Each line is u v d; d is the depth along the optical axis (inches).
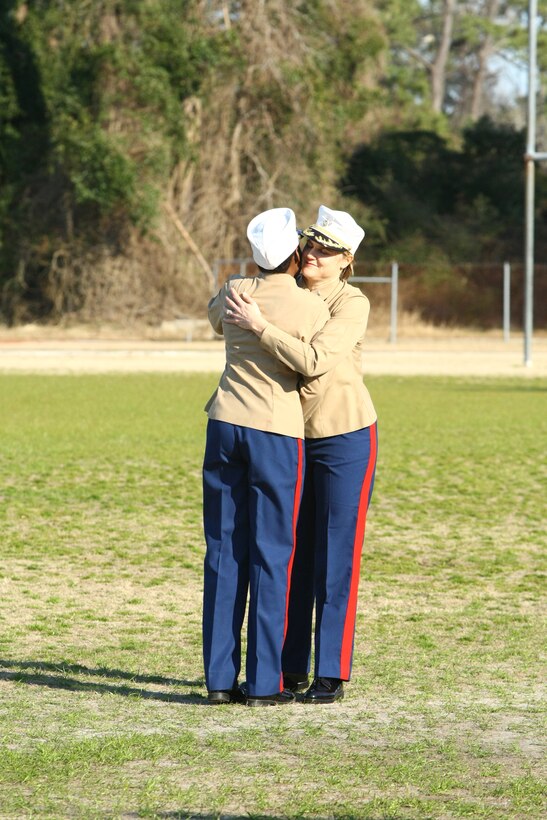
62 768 440.8
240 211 4731.8
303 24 4682.6
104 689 559.2
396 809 406.9
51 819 392.5
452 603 773.3
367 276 5226.4
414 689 568.4
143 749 464.4
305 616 575.8
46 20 4431.6
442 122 6879.9
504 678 590.2
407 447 1626.5
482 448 1621.6
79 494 1200.8
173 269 4589.1
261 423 527.2
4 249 4623.5
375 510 1143.6
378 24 4886.8
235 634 542.0
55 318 4677.7
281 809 405.4
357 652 644.1
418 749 471.2
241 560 540.7
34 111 4488.2
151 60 4323.3
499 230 5807.1
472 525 1069.1
